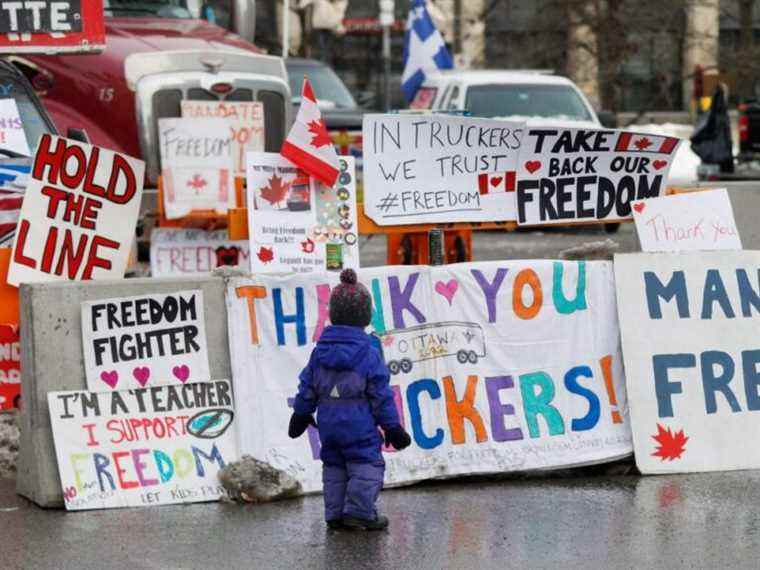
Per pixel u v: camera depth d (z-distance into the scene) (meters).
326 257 9.62
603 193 10.23
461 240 11.84
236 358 8.55
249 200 9.50
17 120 11.09
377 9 40.38
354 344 7.55
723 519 7.86
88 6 11.33
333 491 7.68
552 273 9.09
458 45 38.50
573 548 7.34
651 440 9.01
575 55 35.56
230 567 7.06
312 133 9.55
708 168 23.45
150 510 8.14
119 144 14.23
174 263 12.45
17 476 8.58
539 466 8.91
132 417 8.34
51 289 8.27
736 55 34.12
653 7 33.78
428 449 8.77
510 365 8.98
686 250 9.67
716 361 9.20
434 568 7.04
